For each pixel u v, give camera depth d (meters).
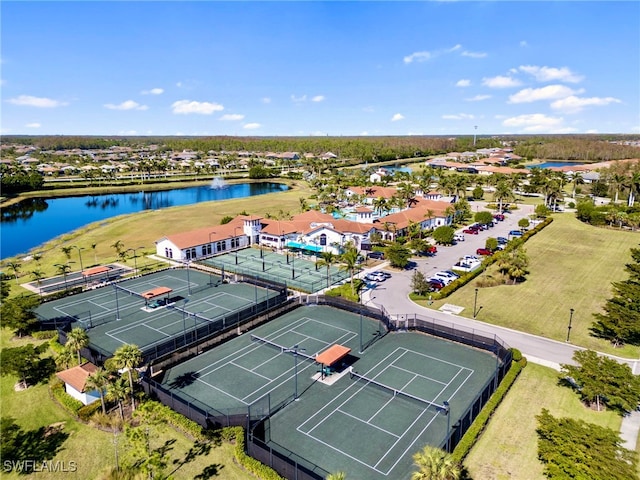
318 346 54.00
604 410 40.44
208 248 95.50
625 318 50.81
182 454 35.22
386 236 105.62
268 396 43.25
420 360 50.59
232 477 32.72
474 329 57.97
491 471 33.06
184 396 43.34
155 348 49.69
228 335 55.78
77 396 42.31
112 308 65.12
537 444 35.97
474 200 170.12
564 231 115.88
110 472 33.03
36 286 74.88
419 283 68.50
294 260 91.56
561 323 59.88
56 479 32.78
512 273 75.06
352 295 67.50
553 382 45.25
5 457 35.06
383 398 43.03
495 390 43.06
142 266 86.81
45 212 157.12
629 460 30.53
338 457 34.84
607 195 169.25
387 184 195.62
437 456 27.33
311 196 176.25
